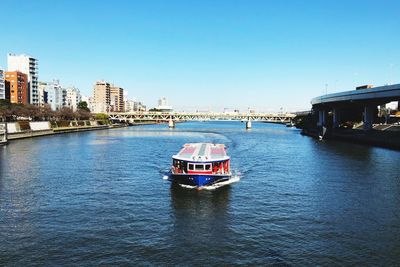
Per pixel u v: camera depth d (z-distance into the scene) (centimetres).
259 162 8538
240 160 8838
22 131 15488
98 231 3806
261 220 4191
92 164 8106
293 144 13512
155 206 4697
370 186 5975
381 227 4009
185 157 5994
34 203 4847
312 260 3194
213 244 3497
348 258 3241
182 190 5534
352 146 12681
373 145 12888
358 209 4666
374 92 13612
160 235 3706
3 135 12775
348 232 3847
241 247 3438
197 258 3203
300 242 3569
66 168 7550
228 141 14925
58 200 4997
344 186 5959
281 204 4850
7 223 4056
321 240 3625
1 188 5697
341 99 16362
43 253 3291
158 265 3073
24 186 5841
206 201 4934
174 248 3397
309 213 4472
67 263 3100
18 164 8062
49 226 3956
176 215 4338
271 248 3422
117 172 7081
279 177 6662
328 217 4328
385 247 3478
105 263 3102
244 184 6006
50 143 13400
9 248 3394
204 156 5916
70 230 3838
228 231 3834
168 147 12019
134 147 11981
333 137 16362
